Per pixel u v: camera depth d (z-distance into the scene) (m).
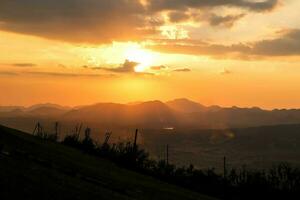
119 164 61.66
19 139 42.31
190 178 65.75
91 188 28.16
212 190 64.19
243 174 69.31
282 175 68.25
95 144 70.94
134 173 52.44
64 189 24.94
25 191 22.00
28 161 30.97
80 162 43.31
